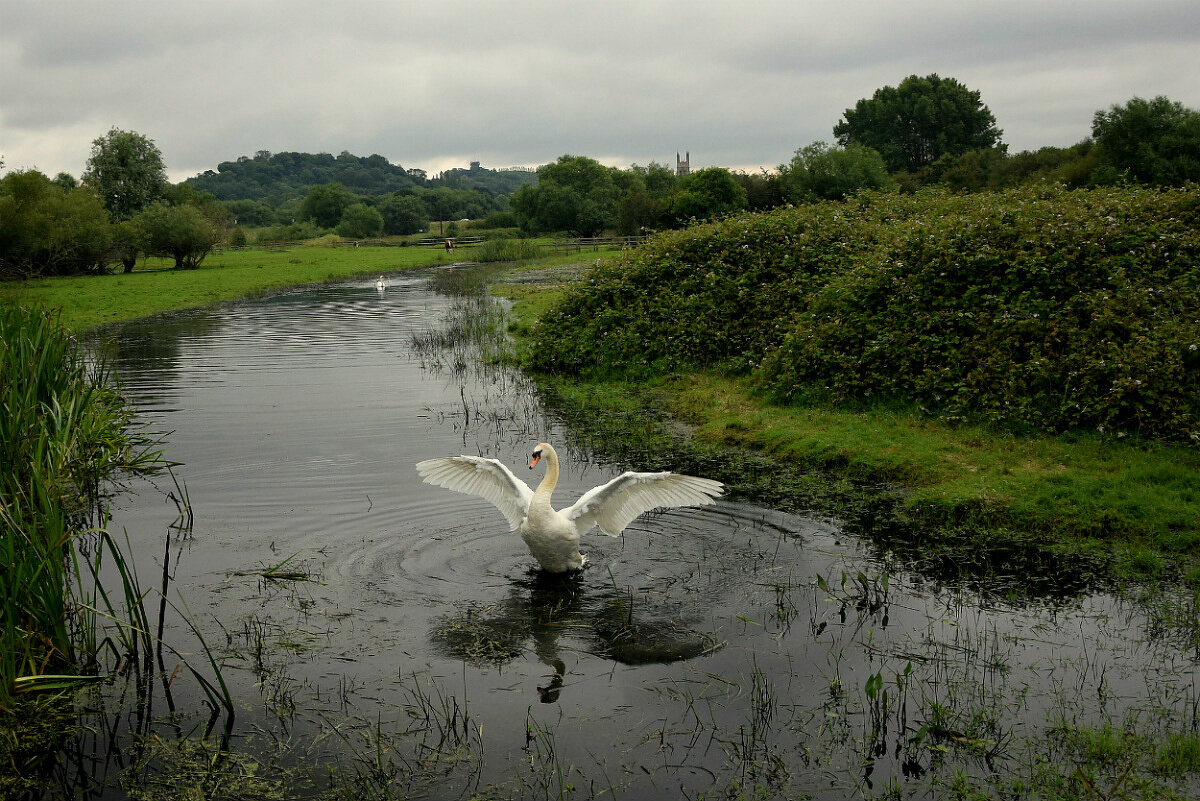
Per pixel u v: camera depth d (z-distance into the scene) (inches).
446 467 376.2
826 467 502.0
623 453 547.8
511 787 239.5
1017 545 388.8
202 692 286.8
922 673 289.9
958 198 805.2
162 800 237.5
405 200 5383.9
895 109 4106.8
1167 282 520.4
